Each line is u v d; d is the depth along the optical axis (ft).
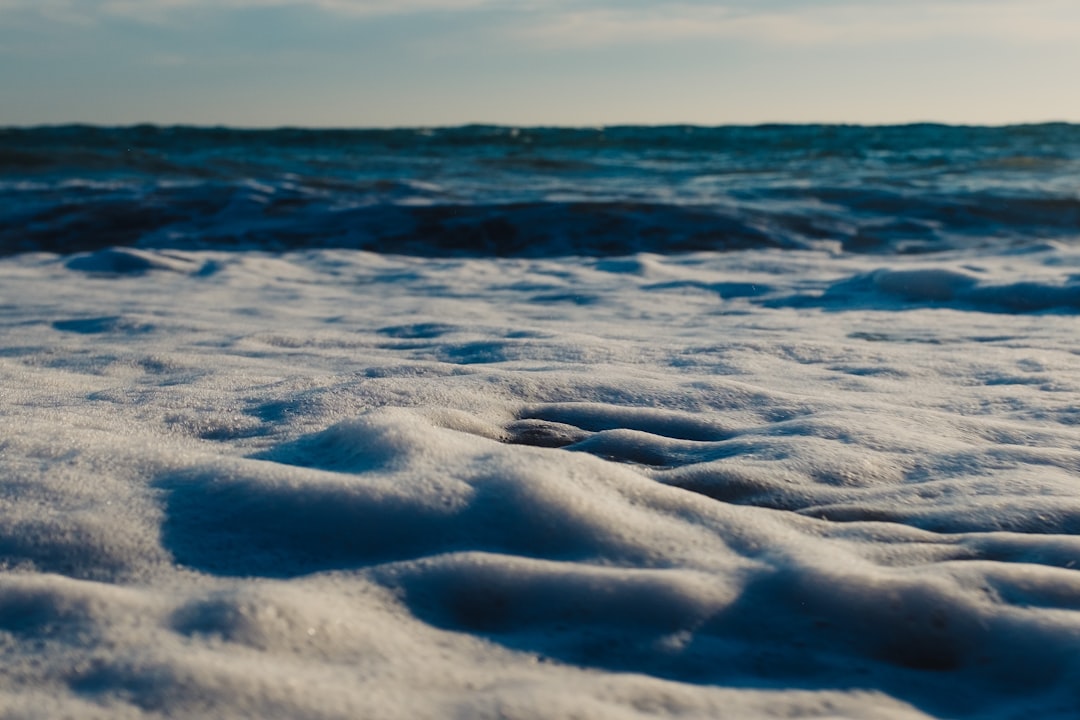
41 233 32.76
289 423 7.34
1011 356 11.46
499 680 3.64
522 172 67.62
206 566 4.56
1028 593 4.35
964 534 5.28
